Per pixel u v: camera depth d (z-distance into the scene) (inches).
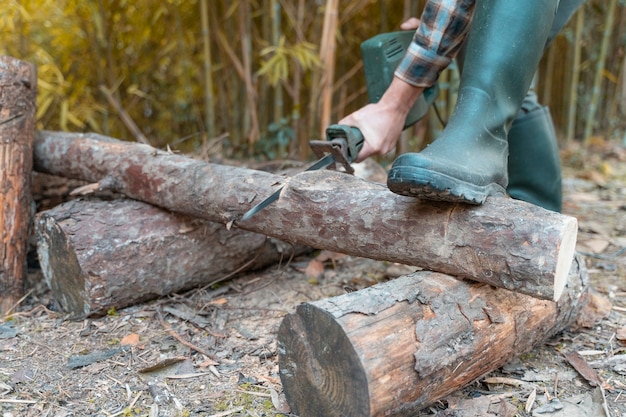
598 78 148.4
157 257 64.0
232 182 59.9
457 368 43.6
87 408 47.8
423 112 66.3
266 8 111.3
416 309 42.8
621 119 163.0
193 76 126.0
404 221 48.1
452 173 43.1
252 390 49.7
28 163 69.6
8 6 90.2
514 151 69.6
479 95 48.3
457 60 67.7
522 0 48.8
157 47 120.7
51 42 107.3
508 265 43.1
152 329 60.5
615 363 52.6
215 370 52.8
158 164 66.0
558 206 73.1
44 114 110.1
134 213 65.5
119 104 109.3
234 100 120.2
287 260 76.2
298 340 42.4
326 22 96.0
